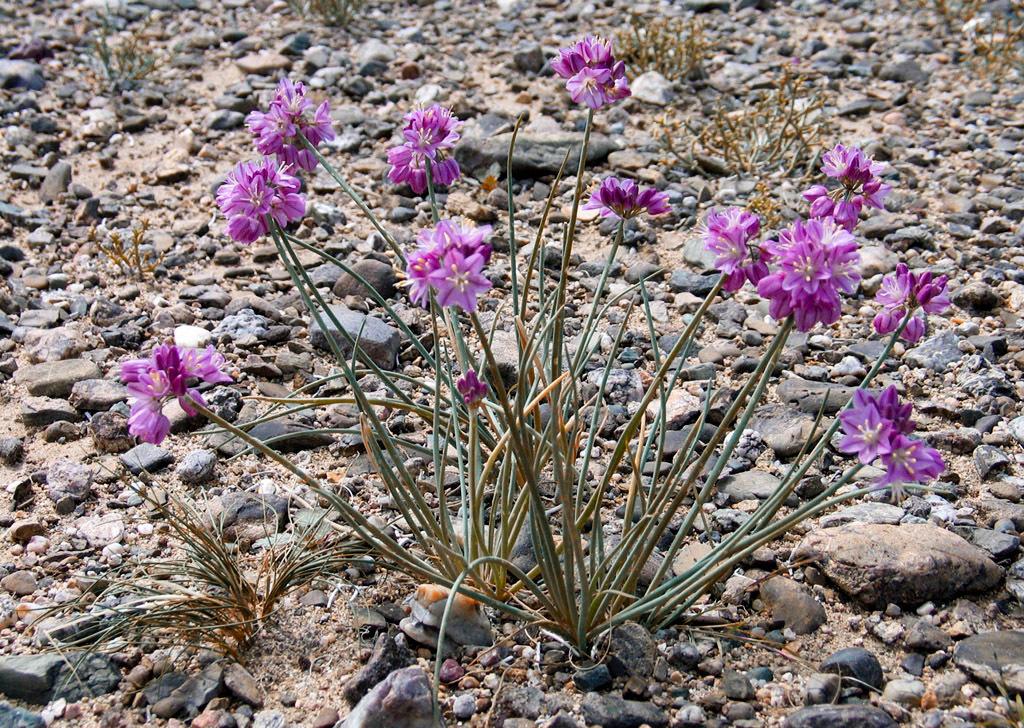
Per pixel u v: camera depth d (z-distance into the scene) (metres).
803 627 0.59
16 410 0.75
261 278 0.89
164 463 0.71
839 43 1.29
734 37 1.32
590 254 0.92
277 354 0.80
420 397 0.75
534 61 1.23
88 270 0.88
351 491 0.68
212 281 0.88
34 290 0.86
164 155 1.05
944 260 0.89
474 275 0.50
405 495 0.58
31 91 1.14
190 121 1.11
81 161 1.03
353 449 0.71
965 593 0.61
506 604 0.57
